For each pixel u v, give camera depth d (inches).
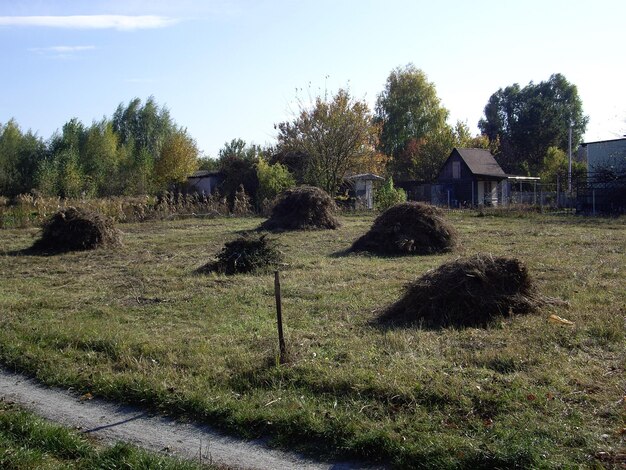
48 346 323.3
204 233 960.3
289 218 966.4
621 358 264.2
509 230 900.0
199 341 317.7
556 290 412.2
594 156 1472.7
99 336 329.7
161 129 2252.7
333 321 355.6
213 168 2181.3
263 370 263.1
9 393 268.8
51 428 220.4
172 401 240.8
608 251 629.9
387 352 284.2
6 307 421.7
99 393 260.2
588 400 216.8
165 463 191.3
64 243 767.1
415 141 2394.2
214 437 216.2
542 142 2551.7
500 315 337.1
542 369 249.1
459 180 1865.2
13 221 1131.3
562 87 2790.4
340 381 242.2
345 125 1469.0
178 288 481.1
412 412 217.0
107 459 196.7
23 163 1862.7
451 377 239.0
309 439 207.6
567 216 1186.0
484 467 179.2
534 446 182.9
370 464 191.8
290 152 1553.9
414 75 2519.7
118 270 600.1
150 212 1268.5
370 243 688.4
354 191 1565.0
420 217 687.1
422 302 350.3
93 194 1740.9
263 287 465.7
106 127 1978.3
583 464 173.2
